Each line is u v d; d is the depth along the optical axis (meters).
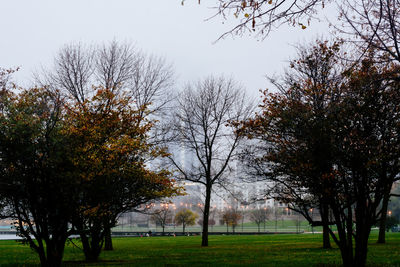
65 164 11.52
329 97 11.48
